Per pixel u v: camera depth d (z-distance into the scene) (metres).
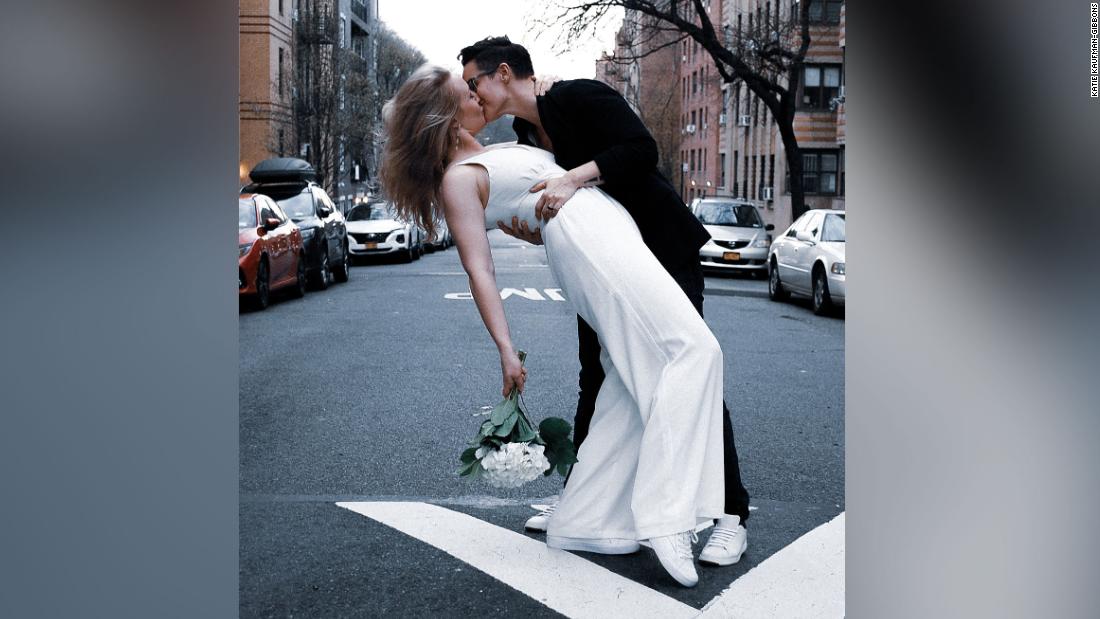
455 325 11.91
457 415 6.89
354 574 3.80
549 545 4.07
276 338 10.77
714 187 54.09
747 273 22.52
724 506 3.84
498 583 3.71
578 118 3.84
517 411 3.83
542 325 11.85
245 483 5.16
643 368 3.68
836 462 5.74
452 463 5.62
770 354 10.12
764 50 26.19
